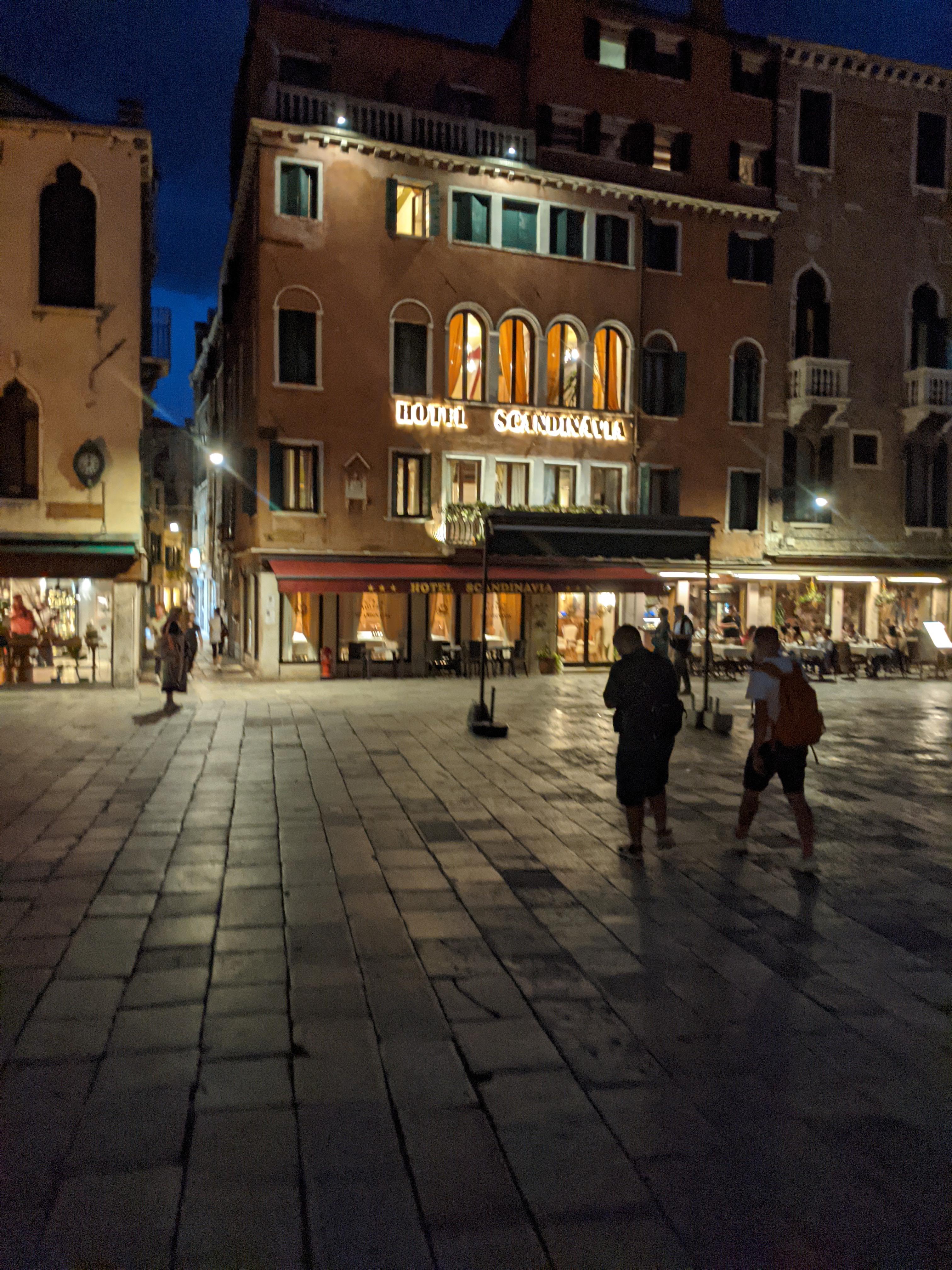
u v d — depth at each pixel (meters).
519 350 24.44
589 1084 3.92
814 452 28.06
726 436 26.72
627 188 24.77
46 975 5.00
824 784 10.41
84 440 19.84
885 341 28.41
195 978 4.97
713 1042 4.32
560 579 23.02
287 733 13.80
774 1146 3.48
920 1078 4.02
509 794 9.75
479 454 23.95
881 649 24.48
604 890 6.56
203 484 43.00
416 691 20.05
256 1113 3.65
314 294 22.34
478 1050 4.20
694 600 26.67
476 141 23.81
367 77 24.25
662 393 26.14
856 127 27.83
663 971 5.14
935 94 28.52
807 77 27.27
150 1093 3.79
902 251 28.50
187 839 7.84
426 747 12.67
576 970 5.14
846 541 28.19
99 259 19.73
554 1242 2.93
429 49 24.75
